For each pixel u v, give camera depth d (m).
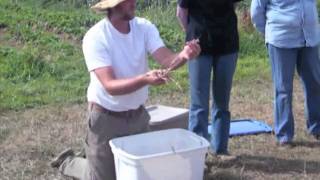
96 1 8.95
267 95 5.87
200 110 4.02
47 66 6.62
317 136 4.56
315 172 4.00
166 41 7.51
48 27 7.89
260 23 4.36
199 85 3.98
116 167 3.04
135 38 3.08
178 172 2.98
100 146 3.18
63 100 5.72
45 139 4.68
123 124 3.17
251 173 3.97
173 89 6.05
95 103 3.15
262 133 4.72
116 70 3.04
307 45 4.26
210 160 4.09
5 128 4.93
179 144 3.21
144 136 3.17
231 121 4.98
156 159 2.92
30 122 5.09
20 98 5.72
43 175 4.00
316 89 4.46
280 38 4.24
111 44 3.02
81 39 7.64
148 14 8.34
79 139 4.68
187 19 3.96
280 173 3.98
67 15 8.23
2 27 7.81
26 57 6.66
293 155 4.28
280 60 4.30
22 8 8.59
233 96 5.84
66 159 3.90
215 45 3.90
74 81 6.35
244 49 7.60
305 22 4.21
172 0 8.67
